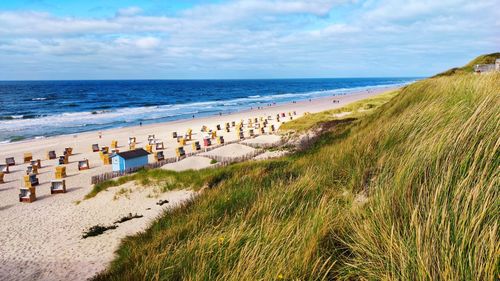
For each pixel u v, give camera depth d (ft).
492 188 10.11
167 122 188.24
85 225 48.01
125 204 54.03
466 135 14.29
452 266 8.00
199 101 353.10
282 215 15.96
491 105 16.39
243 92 521.65
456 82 29.09
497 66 83.76
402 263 8.73
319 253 11.40
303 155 43.55
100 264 33.71
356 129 47.91
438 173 12.65
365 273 9.86
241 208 19.17
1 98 382.83
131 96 436.76
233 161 74.18
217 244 13.58
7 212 58.90
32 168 88.17
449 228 8.93
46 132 160.04
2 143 131.64
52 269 35.19
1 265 37.70
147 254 17.95
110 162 99.35
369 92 408.67
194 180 56.59
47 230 47.93
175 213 28.53
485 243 8.06
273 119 186.39
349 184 17.40
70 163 99.50
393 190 12.75
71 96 427.33
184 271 12.10
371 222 11.43
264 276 10.66
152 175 65.57
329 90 544.21
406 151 17.42
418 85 44.09
